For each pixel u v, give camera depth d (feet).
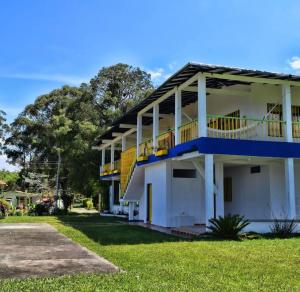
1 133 171.73
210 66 43.62
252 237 42.16
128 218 78.84
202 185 58.80
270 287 20.95
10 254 32.86
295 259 28.94
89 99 132.26
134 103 126.93
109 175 92.99
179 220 55.72
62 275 24.36
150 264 27.20
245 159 51.31
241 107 55.77
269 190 55.93
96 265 27.58
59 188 143.95
